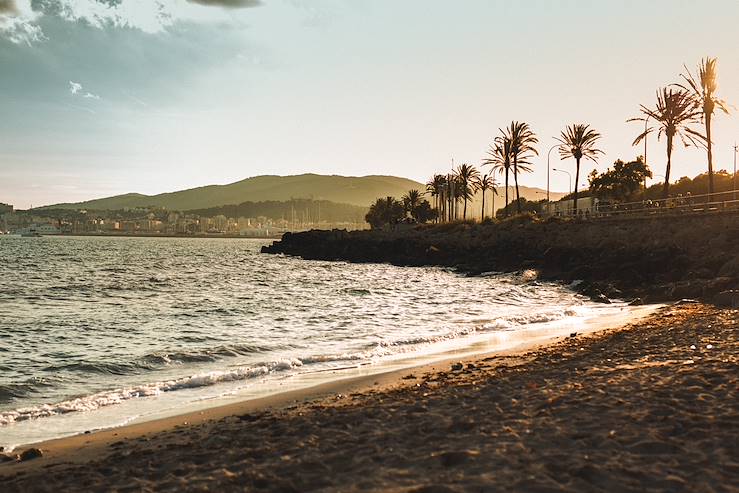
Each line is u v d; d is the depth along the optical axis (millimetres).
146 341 22078
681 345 13734
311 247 116375
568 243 54312
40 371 16375
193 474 6621
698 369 10195
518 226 70250
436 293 39969
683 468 5812
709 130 54281
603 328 20391
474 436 7207
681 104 60969
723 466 5828
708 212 46812
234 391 12789
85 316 30594
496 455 6391
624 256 42406
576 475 5723
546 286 40969
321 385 12805
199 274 67562
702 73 54281
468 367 13445
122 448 8469
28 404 12703
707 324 17156
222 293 44000
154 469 6953
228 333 23609
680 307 24000
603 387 9406
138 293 44594
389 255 87938
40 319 29359
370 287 46906
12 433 10008
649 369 10703
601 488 5410
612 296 32938
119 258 109250
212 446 7816
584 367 11805
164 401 12125
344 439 7590
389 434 7645
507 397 9352
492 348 17297
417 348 17938
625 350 13797
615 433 6910
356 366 15297
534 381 10633
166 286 51062
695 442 6531
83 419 10859
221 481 6219
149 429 9750
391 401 9945
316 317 28250
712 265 34844
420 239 86688
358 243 99688
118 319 29234
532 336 19453
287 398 11641
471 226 88875
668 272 36438
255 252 150500
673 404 8047
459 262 67500
